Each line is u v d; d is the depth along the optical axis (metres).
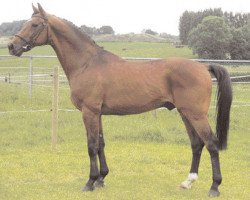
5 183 7.19
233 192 6.84
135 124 12.64
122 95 6.56
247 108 15.81
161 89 6.47
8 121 12.38
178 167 8.59
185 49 57.12
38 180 7.47
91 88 6.59
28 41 6.79
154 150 10.11
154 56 50.53
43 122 12.46
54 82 9.81
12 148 9.98
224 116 6.52
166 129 12.21
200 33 44.84
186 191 6.84
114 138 11.32
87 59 6.75
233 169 8.50
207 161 9.12
